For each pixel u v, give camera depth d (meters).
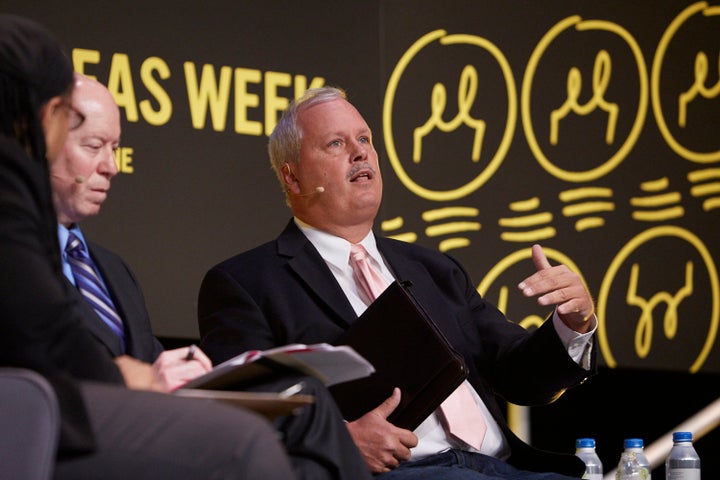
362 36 7.63
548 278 5.03
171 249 6.88
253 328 5.12
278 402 3.28
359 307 5.31
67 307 3.03
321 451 3.50
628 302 8.24
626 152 8.38
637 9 8.54
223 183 7.07
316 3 7.48
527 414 8.22
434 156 7.80
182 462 2.85
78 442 2.83
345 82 7.55
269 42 7.30
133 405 2.95
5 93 3.16
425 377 4.77
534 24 8.21
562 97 8.24
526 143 8.09
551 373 5.24
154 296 6.80
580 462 5.08
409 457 4.70
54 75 3.26
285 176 5.65
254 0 7.27
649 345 8.27
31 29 3.27
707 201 8.57
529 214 8.05
